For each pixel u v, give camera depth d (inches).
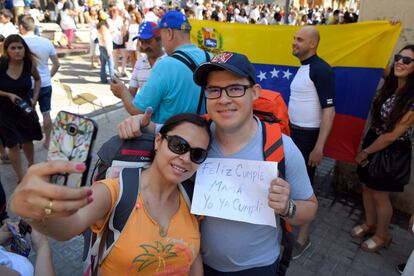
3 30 293.0
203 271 60.4
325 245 124.6
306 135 116.2
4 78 137.6
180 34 89.0
